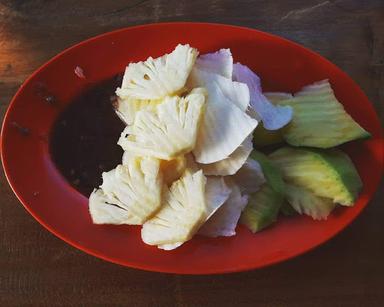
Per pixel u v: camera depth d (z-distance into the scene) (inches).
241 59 12.9
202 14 14.0
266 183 11.2
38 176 11.4
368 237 11.7
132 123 11.4
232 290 11.0
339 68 13.3
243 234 11.0
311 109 11.9
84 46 12.4
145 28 12.7
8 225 11.4
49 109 12.0
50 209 11.0
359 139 11.6
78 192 11.3
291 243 11.0
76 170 11.6
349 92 12.5
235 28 12.9
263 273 11.2
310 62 12.9
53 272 11.0
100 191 11.1
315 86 12.3
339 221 11.2
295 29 14.0
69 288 10.9
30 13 13.6
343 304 11.1
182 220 10.4
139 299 10.9
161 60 11.8
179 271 10.5
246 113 11.4
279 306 11.0
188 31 12.8
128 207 10.6
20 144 11.5
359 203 11.4
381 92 13.3
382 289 11.2
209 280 11.1
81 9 13.8
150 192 10.5
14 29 13.4
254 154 11.5
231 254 10.8
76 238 10.7
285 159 11.6
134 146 10.7
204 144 10.9
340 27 14.1
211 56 12.2
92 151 11.8
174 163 10.7
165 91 11.1
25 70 13.0
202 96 10.8
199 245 10.8
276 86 12.8
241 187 11.2
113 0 13.9
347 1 14.4
